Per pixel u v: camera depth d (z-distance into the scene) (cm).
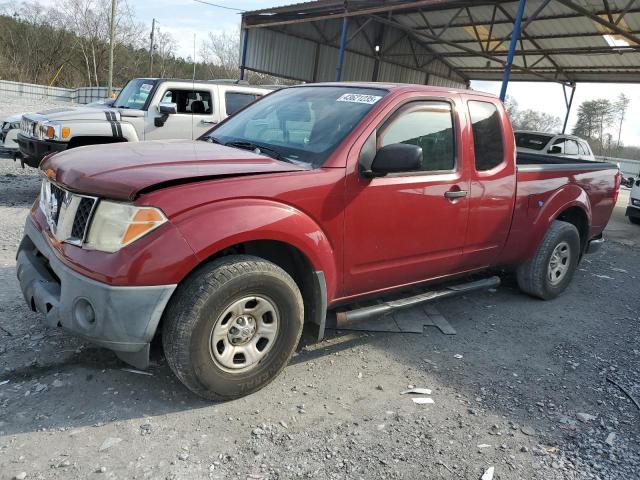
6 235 581
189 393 307
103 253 268
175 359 276
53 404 285
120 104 907
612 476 269
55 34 4800
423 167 381
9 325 365
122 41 4881
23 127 812
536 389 353
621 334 465
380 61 2525
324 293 330
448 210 394
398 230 364
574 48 2050
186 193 277
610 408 336
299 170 319
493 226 441
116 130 785
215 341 285
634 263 766
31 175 981
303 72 2300
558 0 1328
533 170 475
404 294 426
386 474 257
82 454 250
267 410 300
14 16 4794
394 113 361
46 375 311
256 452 264
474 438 292
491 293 542
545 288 518
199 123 878
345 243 337
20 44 4778
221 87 907
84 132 758
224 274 279
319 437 280
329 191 321
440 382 351
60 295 282
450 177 393
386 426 296
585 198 543
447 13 2073
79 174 290
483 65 2605
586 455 285
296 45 2244
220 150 348
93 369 321
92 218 275
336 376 346
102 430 268
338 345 390
